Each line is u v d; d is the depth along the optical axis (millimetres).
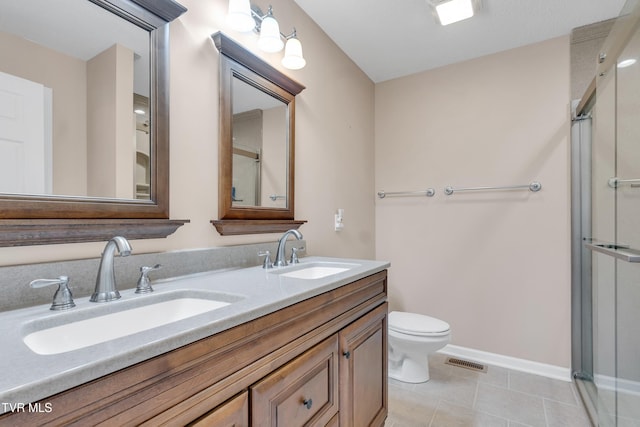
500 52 2348
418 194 2658
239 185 1437
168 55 1136
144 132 1068
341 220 2279
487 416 1696
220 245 1369
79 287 894
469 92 2463
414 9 1882
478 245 2422
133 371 522
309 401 946
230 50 1373
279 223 1639
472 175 2443
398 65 2555
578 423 1631
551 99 2174
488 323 2371
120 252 805
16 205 786
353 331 1227
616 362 1606
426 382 2055
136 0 1039
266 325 801
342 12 1913
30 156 824
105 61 975
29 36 836
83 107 929
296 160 1849
